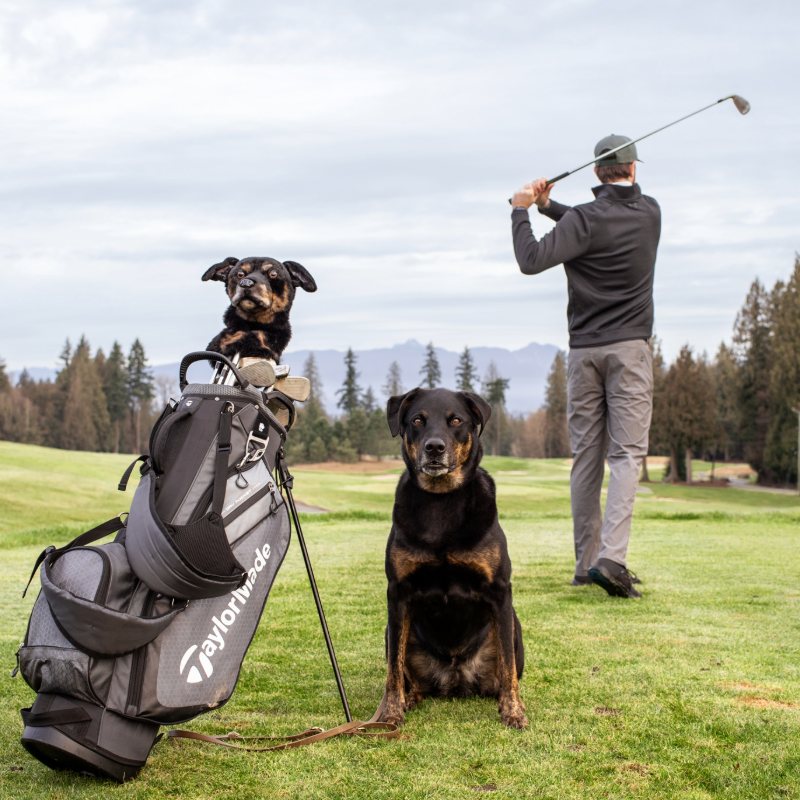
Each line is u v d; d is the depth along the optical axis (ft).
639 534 30.99
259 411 8.97
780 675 11.70
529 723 9.84
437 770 8.31
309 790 7.75
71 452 171.53
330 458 273.95
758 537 29.84
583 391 19.88
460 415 10.59
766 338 215.31
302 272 15.40
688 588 18.95
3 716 9.93
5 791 7.61
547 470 215.51
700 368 221.46
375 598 18.11
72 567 7.73
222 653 8.33
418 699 11.29
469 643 11.17
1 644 13.57
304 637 14.56
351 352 353.92
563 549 27.02
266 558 8.90
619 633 14.46
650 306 19.70
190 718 8.11
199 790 7.73
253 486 8.78
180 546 7.80
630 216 19.12
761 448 213.05
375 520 38.86
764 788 7.75
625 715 10.03
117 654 7.51
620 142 19.30
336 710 10.61
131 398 357.82
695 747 8.87
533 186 19.33
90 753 7.48
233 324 14.80
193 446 8.46
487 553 10.44
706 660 12.59
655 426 215.10
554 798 7.56
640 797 7.57
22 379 371.35
